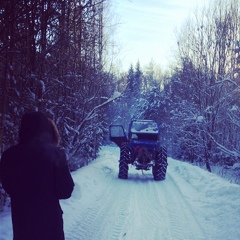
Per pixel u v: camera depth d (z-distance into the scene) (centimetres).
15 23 609
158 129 1345
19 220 268
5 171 273
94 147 1867
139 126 1359
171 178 1234
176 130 2472
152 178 1244
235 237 535
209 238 540
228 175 1573
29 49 692
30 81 744
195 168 1352
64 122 1041
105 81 1313
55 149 279
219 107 1739
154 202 802
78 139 1100
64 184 273
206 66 1845
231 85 1714
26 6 552
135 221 635
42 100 737
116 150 3434
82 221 620
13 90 668
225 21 1848
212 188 898
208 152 1823
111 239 531
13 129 653
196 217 664
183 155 2686
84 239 525
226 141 1720
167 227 600
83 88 1144
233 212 657
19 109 673
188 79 2083
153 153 1204
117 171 1443
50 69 846
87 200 790
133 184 1077
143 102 4228
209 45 1861
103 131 2242
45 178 268
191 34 2031
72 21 742
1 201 656
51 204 271
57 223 273
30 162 270
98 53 1230
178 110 2291
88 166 1341
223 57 1803
